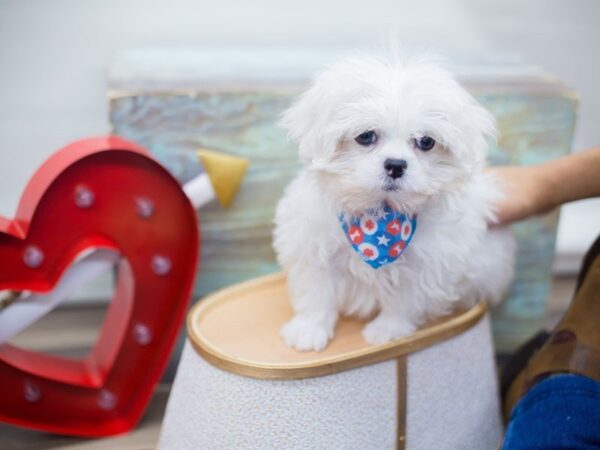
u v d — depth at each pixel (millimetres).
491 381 1313
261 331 1237
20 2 1755
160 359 1402
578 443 1028
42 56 1820
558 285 2074
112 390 1391
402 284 1187
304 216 1135
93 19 1829
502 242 1323
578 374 1129
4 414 1314
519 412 1128
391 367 1137
